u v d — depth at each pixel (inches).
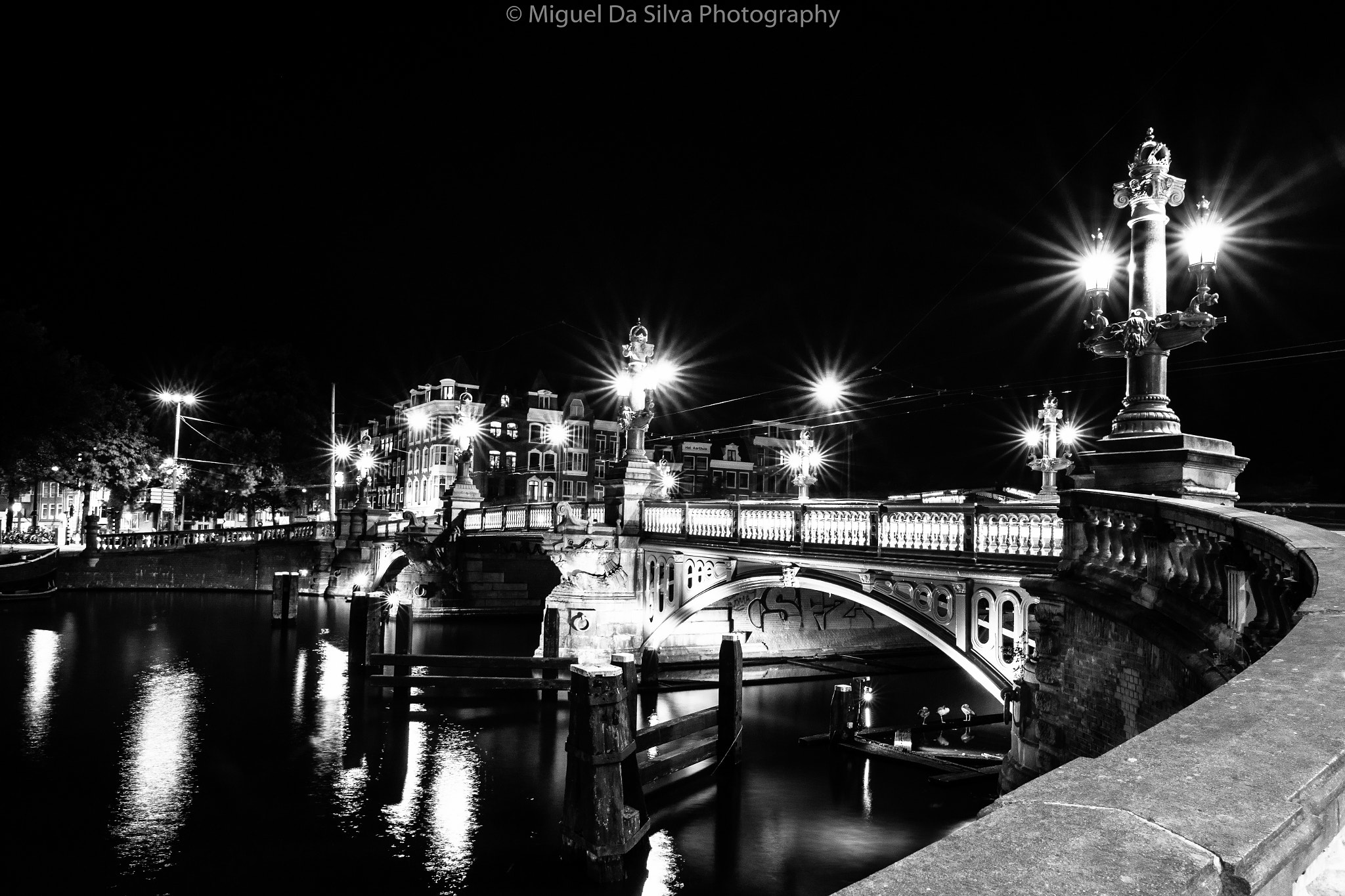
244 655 1226.6
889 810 595.5
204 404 2837.1
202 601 1911.9
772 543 761.0
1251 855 79.5
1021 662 512.7
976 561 546.6
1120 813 88.1
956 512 568.1
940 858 80.4
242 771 701.3
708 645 1107.9
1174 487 349.7
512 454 2898.6
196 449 2728.8
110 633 1398.9
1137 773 97.6
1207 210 357.4
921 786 642.8
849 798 618.5
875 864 515.8
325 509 3297.2
